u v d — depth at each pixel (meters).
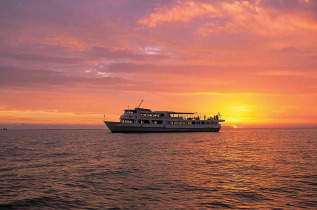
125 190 18.67
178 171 26.06
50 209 14.77
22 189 19.05
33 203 15.80
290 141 79.12
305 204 15.38
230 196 17.12
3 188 19.36
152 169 27.30
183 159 35.34
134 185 20.16
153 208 14.84
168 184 20.45
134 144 62.78
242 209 14.63
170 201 16.11
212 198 16.70
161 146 56.88
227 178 22.66
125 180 21.95
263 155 40.34
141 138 87.75
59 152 45.97
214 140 81.75
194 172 25.50
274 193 17.77
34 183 20.98
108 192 18.19
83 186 19.92
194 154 41.56
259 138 99.50
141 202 15.94
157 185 20.14
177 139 82.56
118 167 28.70
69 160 34.97
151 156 38.84
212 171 26.05
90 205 15.41
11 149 52.56
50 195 17.48
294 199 16.38
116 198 16.75
